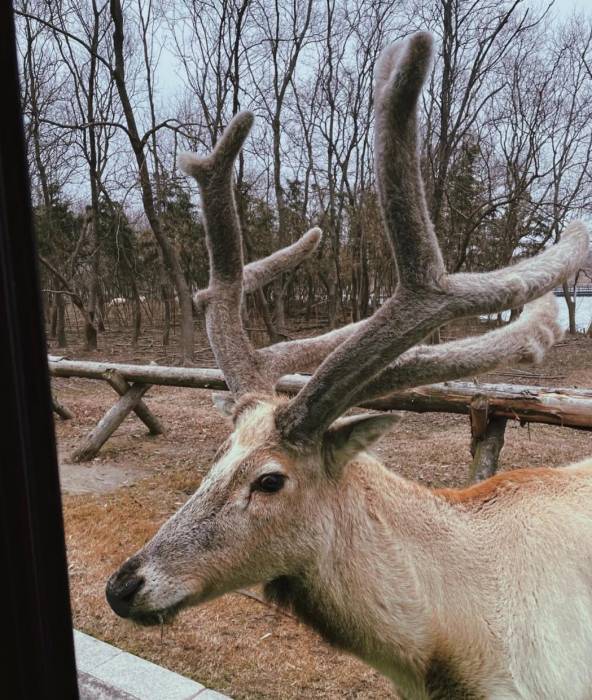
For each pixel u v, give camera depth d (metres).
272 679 2.99
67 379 11.70
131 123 12.40
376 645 1.89
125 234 21.02
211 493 1.85
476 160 17.64
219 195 2.25
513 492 2.12
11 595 1.36
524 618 1.85
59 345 17.98
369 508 1.93
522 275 1.77
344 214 21.84
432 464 6.18
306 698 2.85
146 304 27.47
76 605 3.69
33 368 1.42
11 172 1.36
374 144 1.75
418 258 1.78
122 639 3.35
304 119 18.84
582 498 2.11
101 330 22.09
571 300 20.73
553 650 1.81
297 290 28.30
